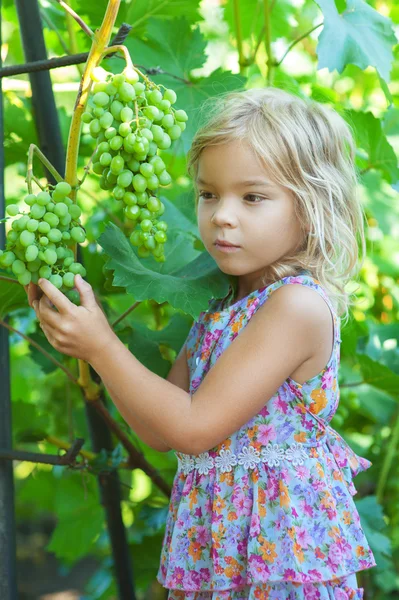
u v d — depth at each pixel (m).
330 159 1.43
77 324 1.24
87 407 1.86
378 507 2.08
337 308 1.50
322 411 1.40
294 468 1.36
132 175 1.20
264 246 1.34
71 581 3.49
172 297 1.29
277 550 1.32
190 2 1.70
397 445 2.51
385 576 2.52
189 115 1.64
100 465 1.68
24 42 1.65
